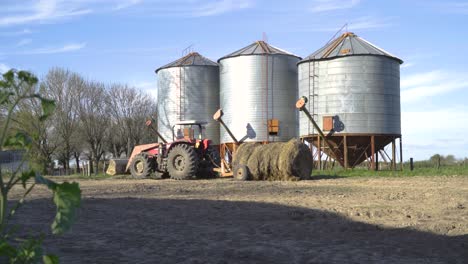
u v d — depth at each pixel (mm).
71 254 6543
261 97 34344
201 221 9492
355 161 31625
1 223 2312
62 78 46594
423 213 10094
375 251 6746
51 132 45656
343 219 9453
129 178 26625
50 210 11039
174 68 38094
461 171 25781
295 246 7086
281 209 11094
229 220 9586
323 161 32062
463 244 7117
